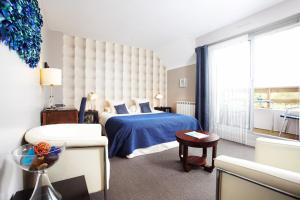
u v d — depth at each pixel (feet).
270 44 11.15
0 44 2.87
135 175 6.71
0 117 2.83
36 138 3.91
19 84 4.11
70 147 4.10
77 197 3.25
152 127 9.46
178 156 8.72
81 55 13.70
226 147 10.34
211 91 13.12
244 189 3.01
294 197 2.39
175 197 5.35
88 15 9.83
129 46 16.01
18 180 3.67
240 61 11.26
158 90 18.01
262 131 13.41
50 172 4.02
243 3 8.83
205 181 6.32
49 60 12.18
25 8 4.04
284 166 4.27
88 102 14.20
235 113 11.54
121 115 12.10
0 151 2.81
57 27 11.64
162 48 16.38
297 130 11.54
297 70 10.12
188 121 10.92
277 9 9.05
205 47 13.10
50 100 10.89
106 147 4.34
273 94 14.65
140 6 8.87
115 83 15.37
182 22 10.93
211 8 9.22
